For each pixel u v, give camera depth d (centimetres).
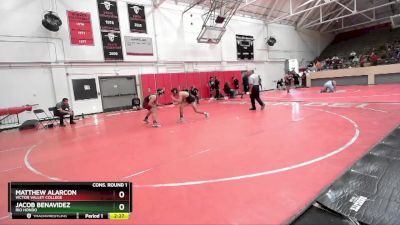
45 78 1284
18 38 1199
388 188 248
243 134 552
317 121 634
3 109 1059
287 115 768
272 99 1358
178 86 1750
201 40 1875
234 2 1823
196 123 765
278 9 2334
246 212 227
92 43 1422
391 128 499
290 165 337
